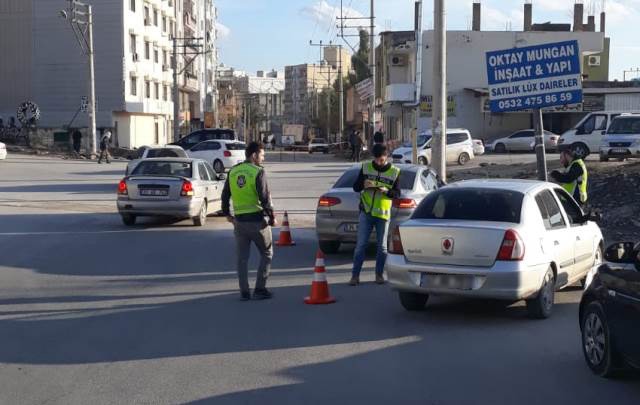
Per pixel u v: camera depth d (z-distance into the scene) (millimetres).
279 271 12539
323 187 30203
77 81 62625
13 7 62969
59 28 62469
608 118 33500
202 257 13914
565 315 9250
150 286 11273
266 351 7668
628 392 6352
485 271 8484
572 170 12328
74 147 52406
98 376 6875
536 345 7859
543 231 9031
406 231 9000
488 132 57000
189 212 17891
